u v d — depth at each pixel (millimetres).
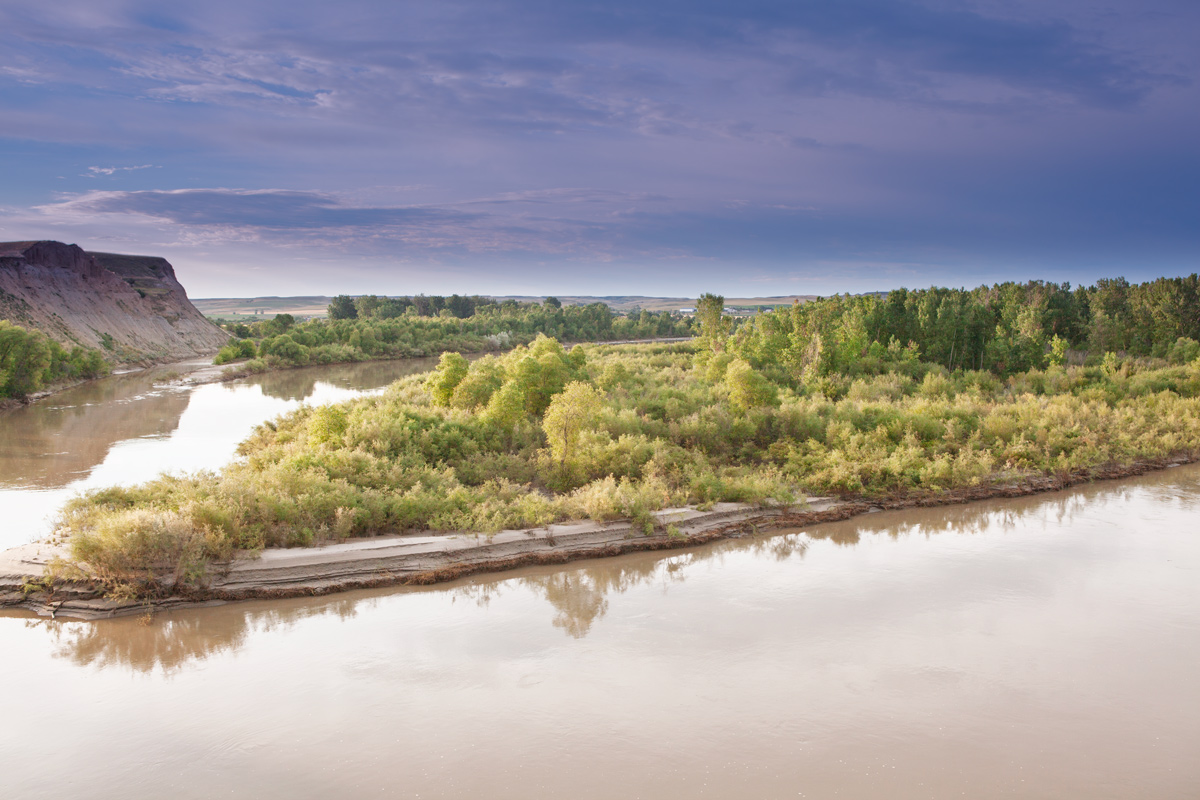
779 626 18031
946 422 36125
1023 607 19156
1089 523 26297
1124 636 17469
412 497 23062
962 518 27016
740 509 26000
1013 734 13539
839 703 14570
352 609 18859
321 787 12000
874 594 20016
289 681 15359
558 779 12211
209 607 18578
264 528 20750
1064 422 37500
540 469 29688
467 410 37000
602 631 17766
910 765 12602
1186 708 14422
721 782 12141
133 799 11695
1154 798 11781
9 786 12023
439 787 12008
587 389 31172
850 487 28406
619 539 23312
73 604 18125
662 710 14289
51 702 14539
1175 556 22891
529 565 21734
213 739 13336
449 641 17188
